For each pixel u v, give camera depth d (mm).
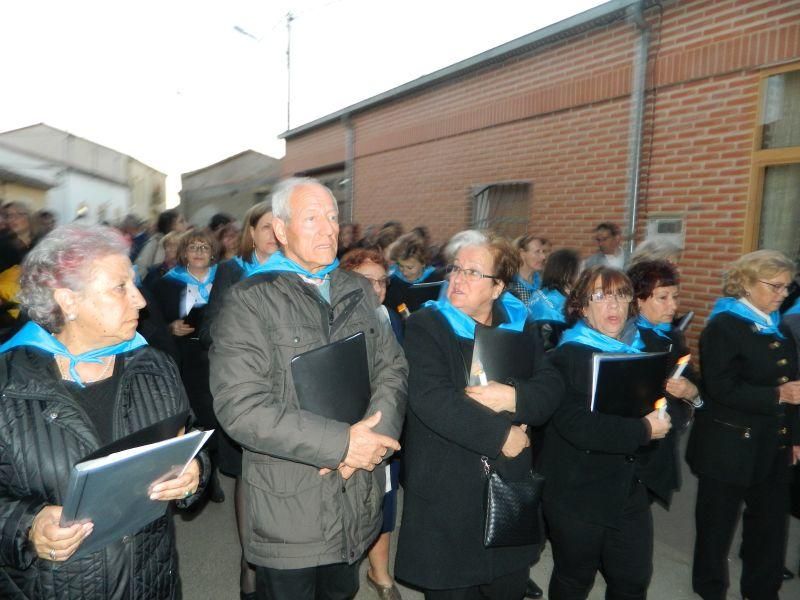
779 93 4566
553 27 6102
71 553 1269
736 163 4840
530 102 6562
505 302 2322
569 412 2184
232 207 12211
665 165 5332
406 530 2064
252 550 1822
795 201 4598
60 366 1451
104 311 1412
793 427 2670
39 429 1353
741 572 2879
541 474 2342
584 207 6035
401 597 2959
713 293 5062
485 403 1932
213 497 3938
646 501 2260
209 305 3229
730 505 2670
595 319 2338
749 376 2553
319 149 11500
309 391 1727
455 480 2004
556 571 2322
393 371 1994
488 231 2209
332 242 1861
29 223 6082
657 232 5434
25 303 1408
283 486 1776
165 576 1558
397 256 4773
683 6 5098
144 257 7031
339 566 2037
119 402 1486
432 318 2086
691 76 5062
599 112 5809
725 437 2605
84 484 1178
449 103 7910
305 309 1835
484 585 2115
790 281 2562
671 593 2973
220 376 1723
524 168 6738
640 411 2139
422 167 8484
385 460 2082
